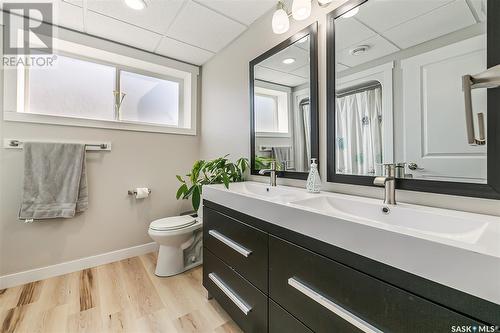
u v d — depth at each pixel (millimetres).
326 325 768
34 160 1743
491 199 788
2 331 1252
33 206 1723
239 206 1198
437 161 924
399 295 590
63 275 1873
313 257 808
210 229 1476
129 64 2320
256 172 1821
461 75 861
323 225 773
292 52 1528
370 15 1135
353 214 1051
